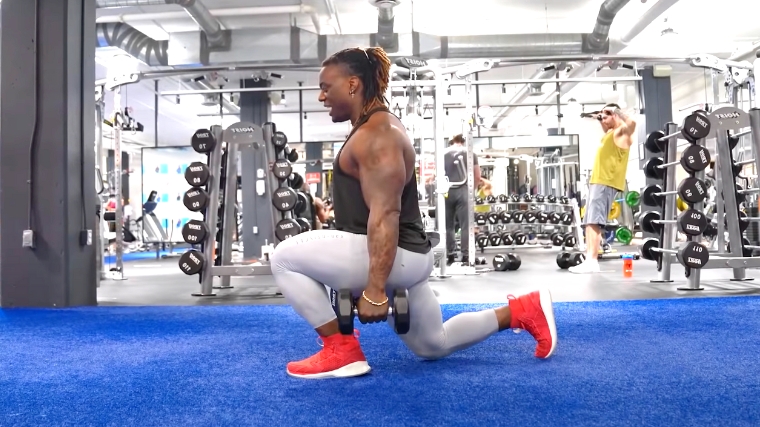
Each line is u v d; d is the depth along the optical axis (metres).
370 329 2.46
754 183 5.06
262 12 6.91
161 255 9.66
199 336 2.38
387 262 1.44
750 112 3.70
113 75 4.91
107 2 5.75
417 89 4.98
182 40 6.91
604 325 2.42
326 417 1.29
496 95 11.02
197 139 3.91
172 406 1.40
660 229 4.09
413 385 1.55
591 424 1.22
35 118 3.44
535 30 7.83
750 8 7.12
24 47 3.47
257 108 8.62
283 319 2.82
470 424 1.23
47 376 1.72
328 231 1.61
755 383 1.52
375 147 1.46
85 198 3.58
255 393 1.50
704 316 2.61
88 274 3.58
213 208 3.93
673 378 1.58
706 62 5.02
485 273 5.08
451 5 6.96
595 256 4.98
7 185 3.45
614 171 4.79
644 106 8.26
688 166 3.42
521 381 1.57
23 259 3.42
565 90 9.88
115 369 1.80
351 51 1.62
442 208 4.69
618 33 6.93
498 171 9.84
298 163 9.19
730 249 3.81
